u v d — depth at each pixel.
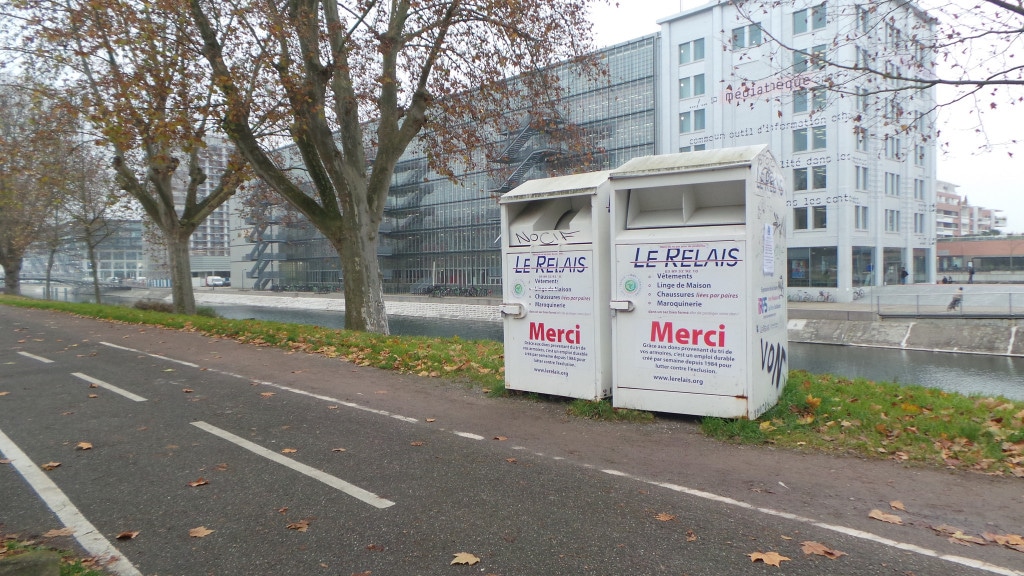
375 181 15.70
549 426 6.32
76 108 15.05
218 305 65.06
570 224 6.88
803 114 40.72
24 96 25.09
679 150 44.78
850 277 40.66
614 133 48.03
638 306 6.32
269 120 15.07
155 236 32.88
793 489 4.59
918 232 49.56
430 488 4.68
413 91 16.67
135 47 13.31
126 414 7.11
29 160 20.78
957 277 65.81
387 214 64.56
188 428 6.48
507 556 3.59
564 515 4.16
